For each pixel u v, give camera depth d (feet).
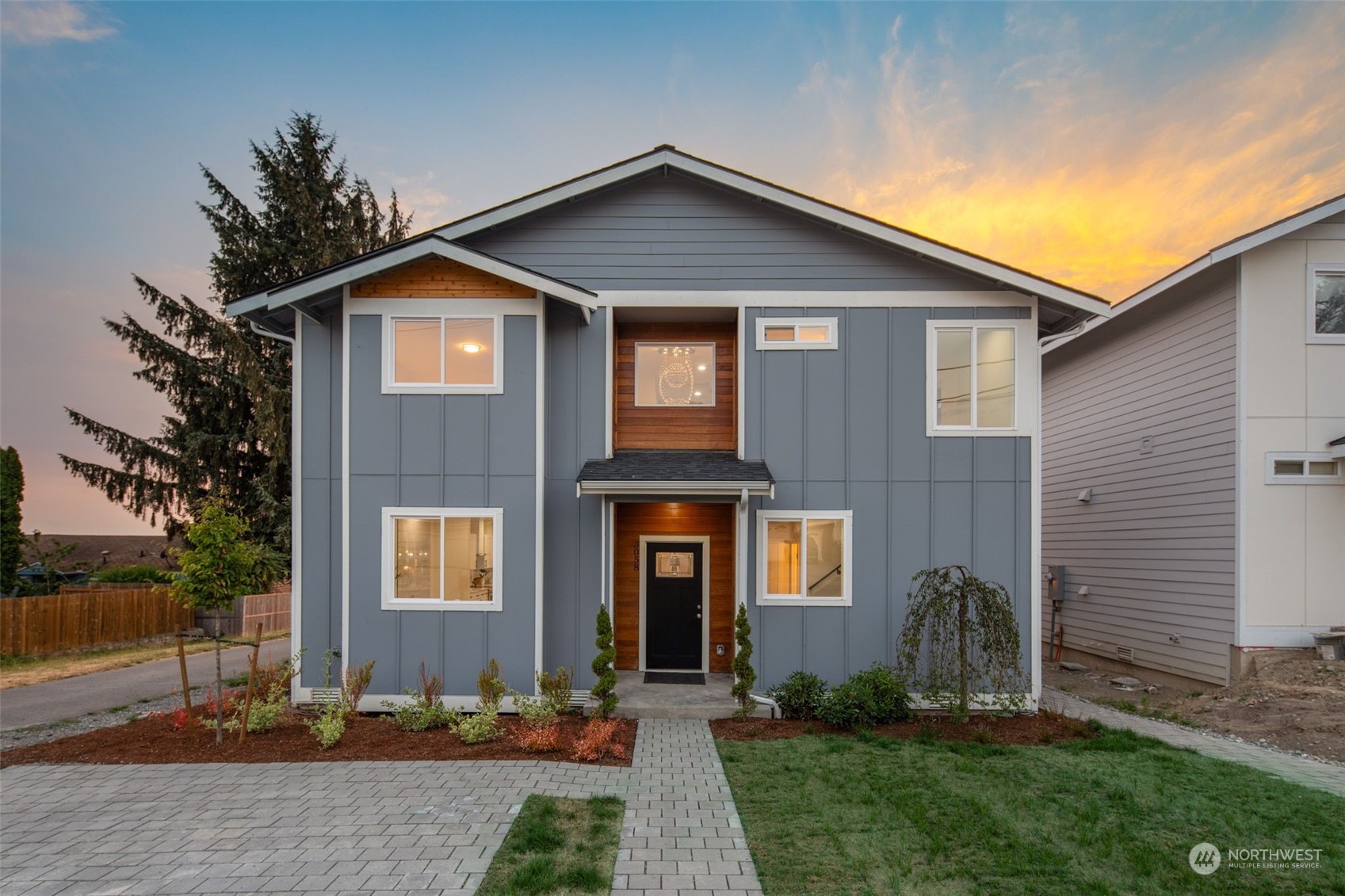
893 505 29.19
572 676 28.68
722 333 32.89
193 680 36.29
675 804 17.39
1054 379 52.19
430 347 28.81
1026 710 27.71
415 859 14.08
